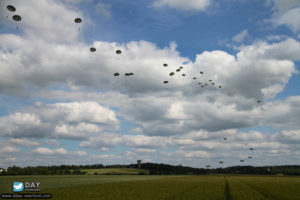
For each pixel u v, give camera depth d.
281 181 77.38
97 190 44.34
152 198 31.98
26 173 160.50
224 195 35.34
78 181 78.19
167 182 70.94
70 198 32.47
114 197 33.28
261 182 70.94
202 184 61.06
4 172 153.88
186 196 34.09
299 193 37.62
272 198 31.75
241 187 50.69
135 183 66.44
